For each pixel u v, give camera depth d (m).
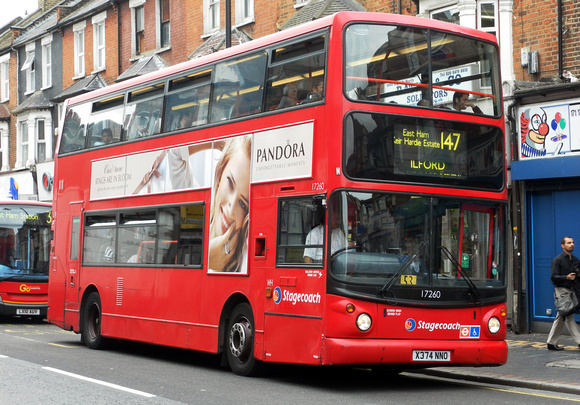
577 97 15.87
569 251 14.29
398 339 10.15
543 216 16.78
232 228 11.95
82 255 16.39
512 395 10.15
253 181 11.58
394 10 20.12
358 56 10.42
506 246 10.99
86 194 16.44
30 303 22.75
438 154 10.64
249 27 25.98
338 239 10.07
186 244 13.08
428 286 10.33
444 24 11.04
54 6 42.53
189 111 13.40
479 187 10.86
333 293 10.01
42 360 13.43
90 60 36.03
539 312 16.80
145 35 32.06
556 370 12.02
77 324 16.39
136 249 14.50
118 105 15.66
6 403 9.06
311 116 10.60
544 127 16.38
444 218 10.55
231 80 12.44
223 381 11.17
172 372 12.21
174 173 13.55
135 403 9.11
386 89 10.46
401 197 10.34
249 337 11.58
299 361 10.41
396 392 10.37
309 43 10.88
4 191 41.59
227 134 12.29
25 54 41.75
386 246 10.21
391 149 10.37
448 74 10.91
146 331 13.98
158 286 13.72
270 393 10.06
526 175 16.53
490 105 11.18
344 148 10.15
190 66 13.55
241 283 11.66
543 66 16.83
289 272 10.69
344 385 11.05
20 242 23.09
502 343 10.77
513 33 17.34
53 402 9.12
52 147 39.09
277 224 11.02
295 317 10.54
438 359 10.29
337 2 21.75
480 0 17.81
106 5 34.28
